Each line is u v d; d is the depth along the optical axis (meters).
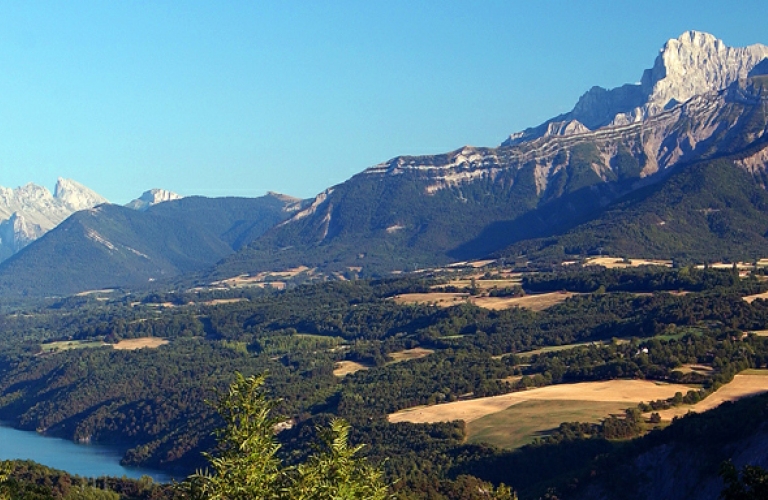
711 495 139.12
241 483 65.31
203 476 66.69
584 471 156.12
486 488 149.75
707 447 147.38
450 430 189.75
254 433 67.31
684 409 182.38
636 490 149.00
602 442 167.88
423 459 176.25
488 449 174.62
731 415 153.12
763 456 136.88
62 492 158.75
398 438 192.50
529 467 166.38
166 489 167.12
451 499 147.25
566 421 182.88
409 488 150.25
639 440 158.88
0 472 92.00
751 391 190.12
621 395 197.62
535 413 193.25
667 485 147.00
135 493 170.62
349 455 70.44
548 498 151.25
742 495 66.00
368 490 70.88
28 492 92.50
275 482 68.44
